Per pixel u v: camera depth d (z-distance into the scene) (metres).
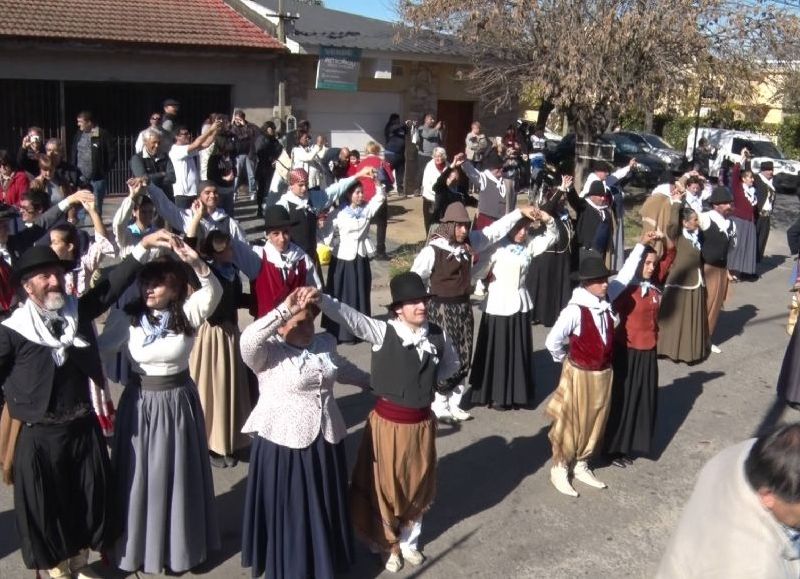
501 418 7.14
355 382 4.71
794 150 29.30
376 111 19.64
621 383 6.14
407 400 4.59
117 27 15.91
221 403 5.73
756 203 13.34
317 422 4.35
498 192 10.85
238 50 16.80
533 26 16.12
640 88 15.62
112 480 4.42
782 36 15.73
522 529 5.43
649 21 15.13
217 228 5.97
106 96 16.22
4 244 6.12
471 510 5.64
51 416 4.14
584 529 5.47
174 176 10.30
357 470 4.83
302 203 8.17
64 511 4.25
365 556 5.02
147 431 4.41
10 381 4.12
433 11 16.80
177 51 16.19
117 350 4.54
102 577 4.62
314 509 4.35
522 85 17.36
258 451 4.40
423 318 4.58
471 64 19.83
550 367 8.43
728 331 10.22
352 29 19.98
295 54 17.64
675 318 8.70
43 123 15.61
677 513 5.72
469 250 6.64
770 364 8.99
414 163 18.20
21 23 14.97
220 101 17.47
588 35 15.45
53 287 4.12
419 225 15.31
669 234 8.51
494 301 7.08
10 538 5.07
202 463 4.63
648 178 23.16
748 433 7.10
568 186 9.68
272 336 4.34
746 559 2.42
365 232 8.66
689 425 7.22
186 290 4.53
